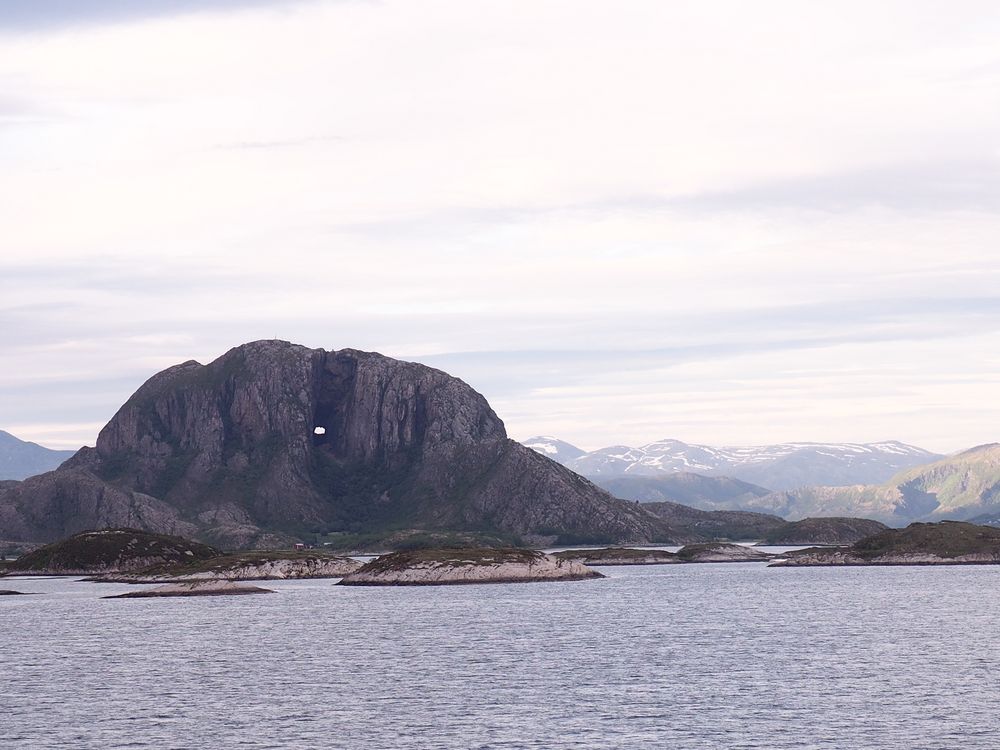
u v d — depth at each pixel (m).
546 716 111.00
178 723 110.62
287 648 170.75
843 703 114.88
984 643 161.00
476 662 150.12
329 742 101.56
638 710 113.19
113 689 131.88
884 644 161.38
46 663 156.50
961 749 95.81
